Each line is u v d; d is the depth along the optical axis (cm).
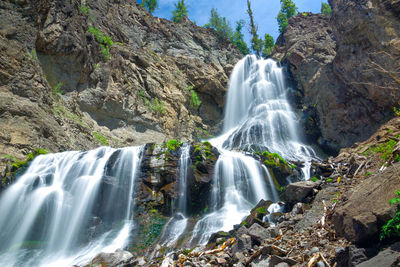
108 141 1484
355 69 1440
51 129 1154
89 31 1672
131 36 2292
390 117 1245
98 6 2030
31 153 977
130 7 2573
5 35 1184
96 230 856
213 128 2462
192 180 1012
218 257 491
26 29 1273
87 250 748
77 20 1552
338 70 1634
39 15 1345
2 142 945
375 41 1286
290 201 695
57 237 834
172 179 1015
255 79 2639
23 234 805
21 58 1197
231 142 2105
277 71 2480
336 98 1658
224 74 2662
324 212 486
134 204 977
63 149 1166
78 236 830
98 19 1917
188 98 2306
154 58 2262
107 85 1641
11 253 731
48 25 1373
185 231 829
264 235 495
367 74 1330
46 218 853
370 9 1322
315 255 347
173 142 1107
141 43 2358
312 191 671
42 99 1224
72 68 1462
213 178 1047
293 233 480
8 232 782
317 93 1914
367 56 1343
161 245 741
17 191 837
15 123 1023
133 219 931
